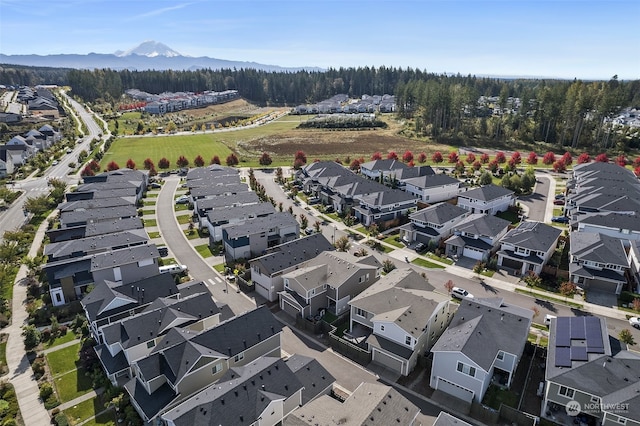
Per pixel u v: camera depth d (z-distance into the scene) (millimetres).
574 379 34688
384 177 107688
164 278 52875
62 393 40094
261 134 191000
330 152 152750
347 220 82438
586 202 79875
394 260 67500
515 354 38594
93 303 48500
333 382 39031
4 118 184500
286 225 72375
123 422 36375
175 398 36562
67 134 176750
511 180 99500
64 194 96938
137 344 41344
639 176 105688
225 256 69938
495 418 36031
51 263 59375
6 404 38125
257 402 33719
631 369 34594
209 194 91375
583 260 58500
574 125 151875
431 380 40312
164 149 159125
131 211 81438
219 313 47875
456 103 170000
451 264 65750
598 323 40750
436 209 75688
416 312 44125
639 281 56344
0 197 95312
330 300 53938
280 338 46125
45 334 48250
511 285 59188
